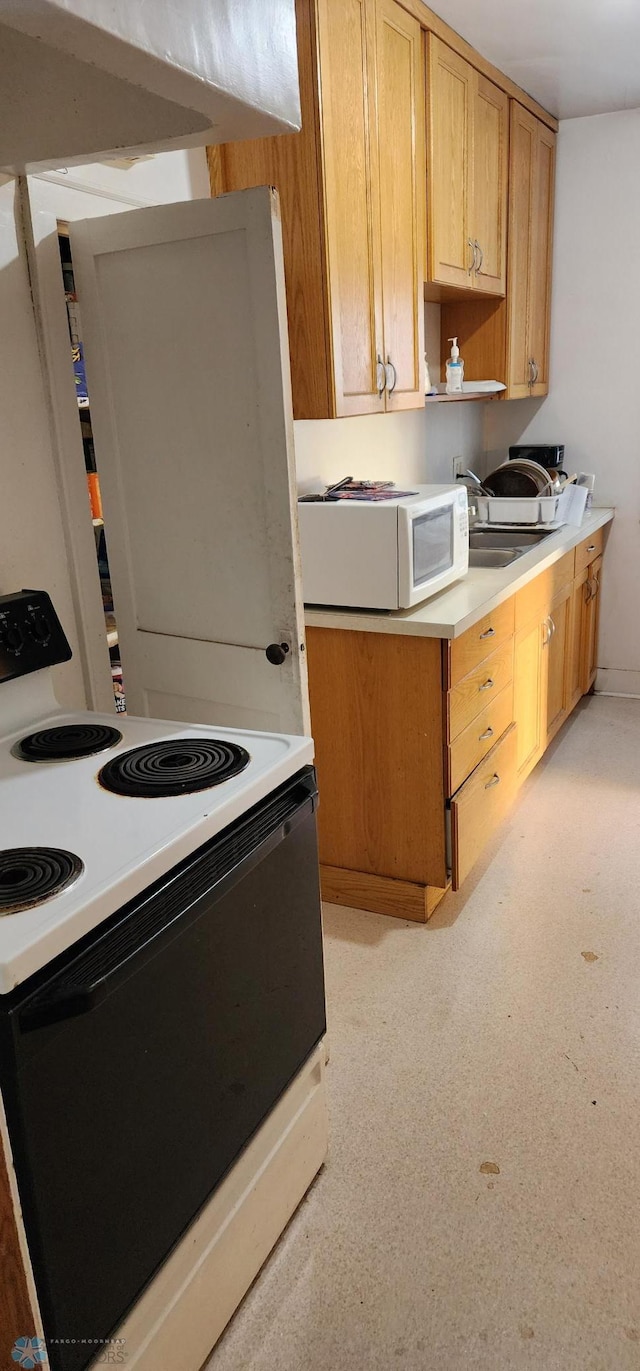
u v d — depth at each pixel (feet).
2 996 2.94
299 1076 5.09
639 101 11.24
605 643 13.94
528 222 11.46
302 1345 4.57
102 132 4.33
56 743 4.80
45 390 5.48
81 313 5.58
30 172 5.00
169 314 5.21
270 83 4.06
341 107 6.90
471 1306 4.73
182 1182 3.93
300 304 7.15
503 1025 6.84
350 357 7.44
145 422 5.56
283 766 4.45
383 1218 5.26
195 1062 3.92
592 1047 6.58
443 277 8.99
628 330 12.55
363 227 7.43
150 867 3.51
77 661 5.98
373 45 7.24
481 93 9.48
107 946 3.31
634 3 8.02
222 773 4.29
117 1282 3.55
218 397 5.19
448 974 7.48
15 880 3.33
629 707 13.52
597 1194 5.36
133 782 4.21
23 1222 3.09
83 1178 3.28
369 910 8.50
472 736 8.14
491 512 11.81
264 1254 4.92
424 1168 5.59
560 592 10.96
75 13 2.82
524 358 11.98
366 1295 4.81
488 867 9.16
